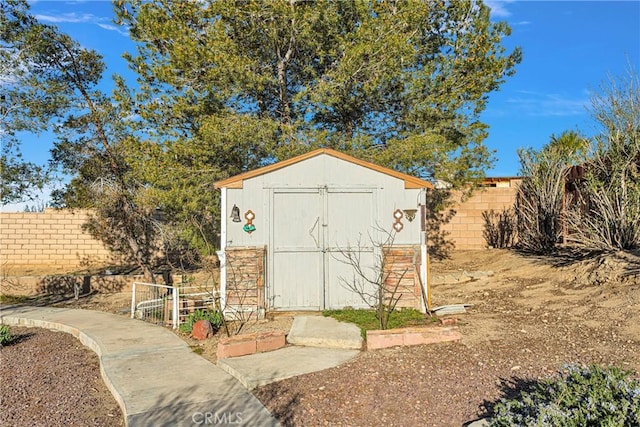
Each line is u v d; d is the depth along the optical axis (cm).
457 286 1071
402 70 1120
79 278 1325
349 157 861
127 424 438
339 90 1084
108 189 1311
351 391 480
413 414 424
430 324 711
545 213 1201
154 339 770
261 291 835
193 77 1079
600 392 344
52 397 557
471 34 1178
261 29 1112
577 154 1121
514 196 1470
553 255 1126
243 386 526
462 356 560
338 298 852
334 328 707
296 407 456
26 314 1053
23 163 1253
